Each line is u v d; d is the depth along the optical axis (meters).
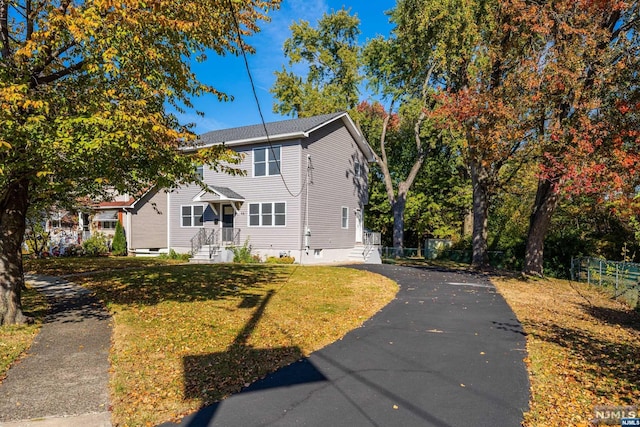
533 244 16.77
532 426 3.87
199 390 4.65
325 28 32.62
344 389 4.70
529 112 13.09
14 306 7.57
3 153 6.08
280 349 6.20
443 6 18.98
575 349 6.39
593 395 4.61
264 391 4.64
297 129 20.36
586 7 11.85
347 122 23.78
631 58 10.93
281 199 20.52
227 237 21.91
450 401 4.40
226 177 22.23
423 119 27.00
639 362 5.78
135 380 4.94
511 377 5.14
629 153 9.55
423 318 8.46
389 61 26.58
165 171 8.00
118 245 24.58
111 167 7.23
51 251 22.84
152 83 7.83
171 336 6.82
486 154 14.40
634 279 11.57
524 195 24.05
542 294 12.11
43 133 6.03
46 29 6.76
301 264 19.09
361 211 26.17
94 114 6.27
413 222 36.66
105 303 9.58
